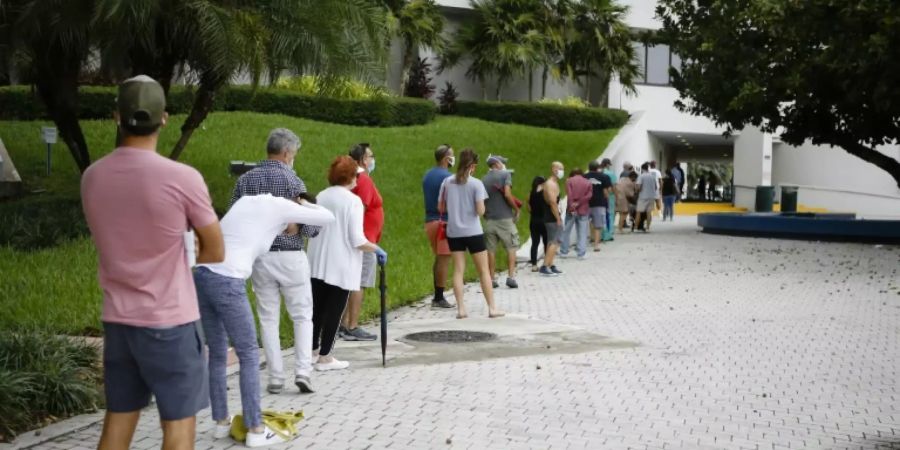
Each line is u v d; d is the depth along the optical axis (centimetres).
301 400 700
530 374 798
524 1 3594
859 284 1446
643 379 786
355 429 625
